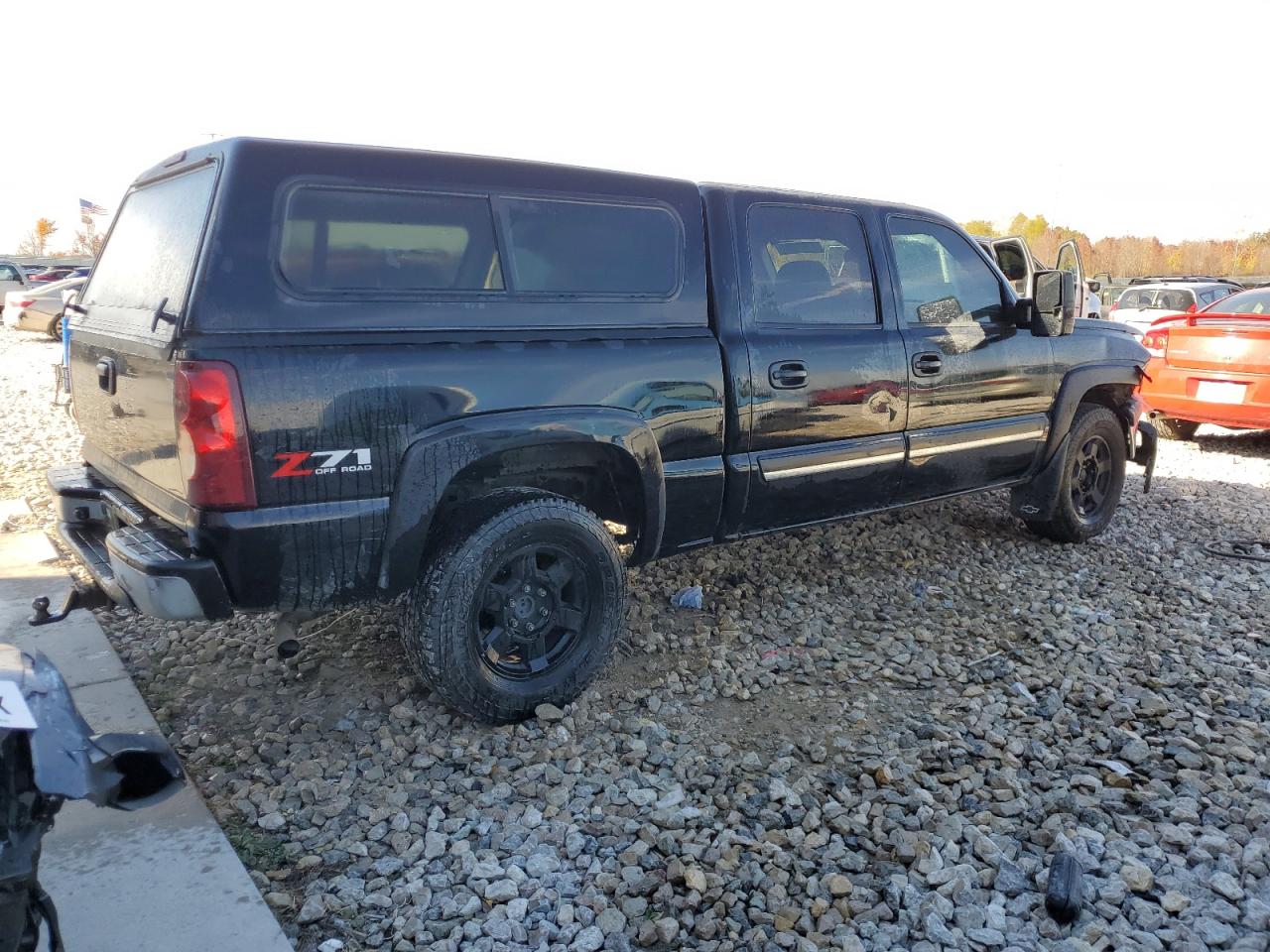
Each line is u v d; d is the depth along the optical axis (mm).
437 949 2350
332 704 3604
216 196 2818
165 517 2992
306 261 2904
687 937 2445
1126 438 5914
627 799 3014
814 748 3342
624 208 3643
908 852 2727
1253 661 4184
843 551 5531
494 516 3252
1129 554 5734
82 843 2654
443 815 2924
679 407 3723
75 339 3795
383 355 2984
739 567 5219
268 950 2277
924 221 4785
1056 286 4910
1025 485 5574
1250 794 3094
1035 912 2545
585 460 3592
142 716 3428
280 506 2846
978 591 4988
